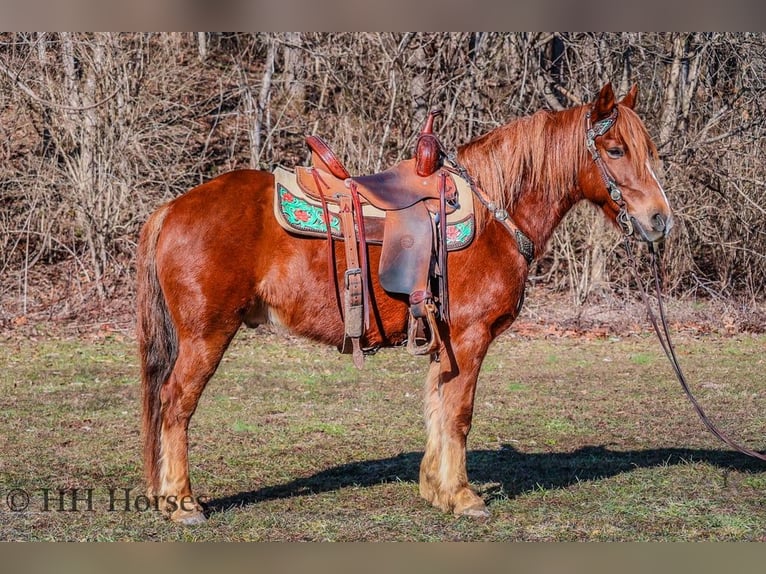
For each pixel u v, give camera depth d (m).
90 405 6.88
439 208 4.11
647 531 3.97
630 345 10.48
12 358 8.88
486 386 8.05
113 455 5.36
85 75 12.07
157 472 4.06
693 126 13.19
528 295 12.60
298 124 13.09
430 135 4.25
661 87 13.23
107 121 11.70
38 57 12.10
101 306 11.18
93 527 3.93
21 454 5.36
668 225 4.14
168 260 3.98
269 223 4.02
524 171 4.26
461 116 12.34
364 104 12.49
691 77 13.03
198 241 3.95
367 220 4.05
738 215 12.61
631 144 4.17
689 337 11.01
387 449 5.64
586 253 12.16
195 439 5.86
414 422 6.48
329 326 4.09
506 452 5.60
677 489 4.68
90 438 5.81
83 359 8.98
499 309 4.11
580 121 4.28
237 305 3.99
